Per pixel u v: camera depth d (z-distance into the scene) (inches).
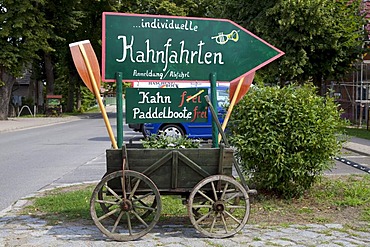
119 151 217.3
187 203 224.7
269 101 280.8
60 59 1781.5
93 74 233.5
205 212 247.9
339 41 880.3
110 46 235.6
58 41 1547.7
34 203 287.3
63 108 2167.8
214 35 249.3
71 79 1921.8
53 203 284.2
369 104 1103.0
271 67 858.1
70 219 249.8
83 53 231.5
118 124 232.7
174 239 212.8
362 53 927.7
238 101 261.6
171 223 241.3
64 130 977.5
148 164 217.8
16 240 212.4
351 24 887.7
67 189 334.6
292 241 209.2
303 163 278.4
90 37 1685.5
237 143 279.9
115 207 268.7
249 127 279.3
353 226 234.5
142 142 241.3
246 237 215.5
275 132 277.3
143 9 1720.0
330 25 839.7
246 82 255.8
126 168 216.2
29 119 1375.5
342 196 298.2
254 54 254.4
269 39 860.0
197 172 221.1
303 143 275.7
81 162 488.4
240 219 242.5
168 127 598.5
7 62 1219.2
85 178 391.5
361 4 1072.8
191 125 600.7
